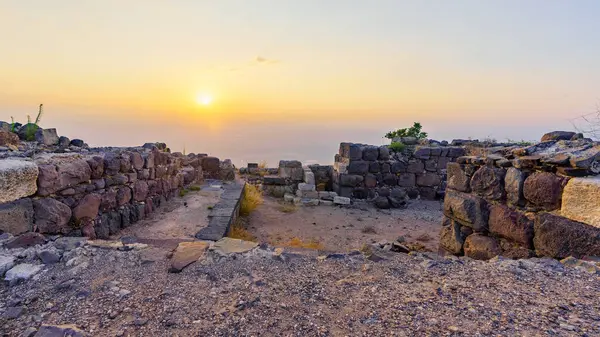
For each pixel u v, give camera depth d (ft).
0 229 11.19
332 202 33.24
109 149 22.34
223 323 7.22
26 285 8.91
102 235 16.22
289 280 9.37
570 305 7.52
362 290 8.73
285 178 36.35
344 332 6.85
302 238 22.57
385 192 36.24
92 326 7.09
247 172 42.52
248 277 9.55
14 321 7.30
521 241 11.71
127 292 8.57
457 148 36.58
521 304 7.66
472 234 14.01
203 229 18.08
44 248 10.89
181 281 9.29
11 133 16.88
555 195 10.84
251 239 21.56
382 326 7.01
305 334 6.82
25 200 12.03
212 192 28.60
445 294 8.34
